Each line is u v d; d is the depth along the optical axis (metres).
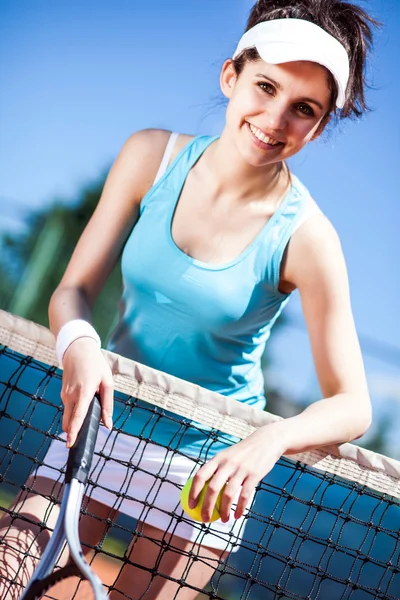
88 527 2.46
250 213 2.46
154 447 2.46
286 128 2.35
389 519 7.75
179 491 2.42
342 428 2.15
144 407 2.40
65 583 2.35
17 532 2.15
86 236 2.56
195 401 2.27
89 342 2.09
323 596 6.17
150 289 2.48
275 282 2.48
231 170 2.45
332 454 2.22
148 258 2.49
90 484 2.27
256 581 2.29
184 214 2.51
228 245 2.46
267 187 2.47
